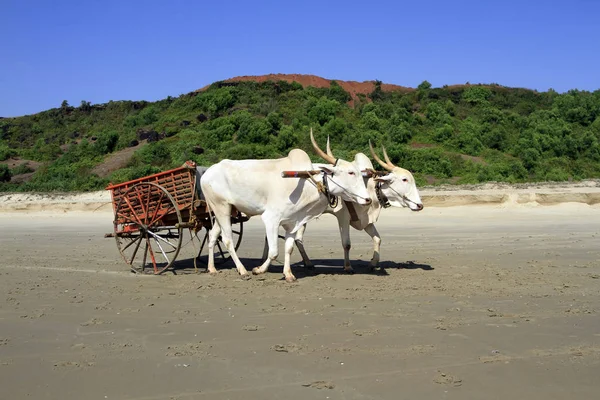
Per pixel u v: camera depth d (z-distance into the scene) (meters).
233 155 35.28
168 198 10.22
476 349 5.91
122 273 10.74
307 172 9.37
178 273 10.67
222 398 4.86
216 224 10.45
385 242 14.52
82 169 39.50
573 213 19.89
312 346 6.08
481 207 21.75
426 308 7.57
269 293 8.63
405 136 40.78
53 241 16.27
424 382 5.09
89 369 5.55
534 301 7.92
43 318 7.43
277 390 4.98
